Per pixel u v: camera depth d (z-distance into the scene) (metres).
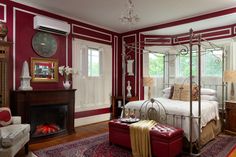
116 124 3.34
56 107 4.16
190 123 2.99
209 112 3.65
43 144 3.56
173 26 4.92
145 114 3.61
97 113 5.41
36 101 3.73
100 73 5.54
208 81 4.98
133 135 3.03
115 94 5.98
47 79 4.23
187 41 5.43
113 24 5.30
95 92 5.38
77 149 3.28
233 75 4.05
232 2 3.76
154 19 4.80
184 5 3.92
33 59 4.01
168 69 5.70
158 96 5.75
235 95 4.49
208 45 4.97
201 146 3.31
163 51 5.75
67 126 4.23
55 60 4.39
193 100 4.21
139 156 2.95
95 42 5.37
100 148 3.33
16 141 2.63
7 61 3.39
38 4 3.99
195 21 4.52
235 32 4.61
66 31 4.43
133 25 5.33
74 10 4.30
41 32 4.17
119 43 6.09
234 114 4.12
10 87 3.69
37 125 3.90
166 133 2.73
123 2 3.83
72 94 4.35
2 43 3.32
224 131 4.33
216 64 4.88
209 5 3.91
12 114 3.59
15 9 3.78
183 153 3.06
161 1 3.73
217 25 4.80
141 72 5.70
